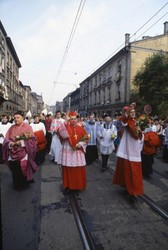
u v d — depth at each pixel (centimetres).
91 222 357
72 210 401
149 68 1717
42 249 287
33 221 359
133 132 442
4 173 669
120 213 391
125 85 2453
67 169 486
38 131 761
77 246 294
